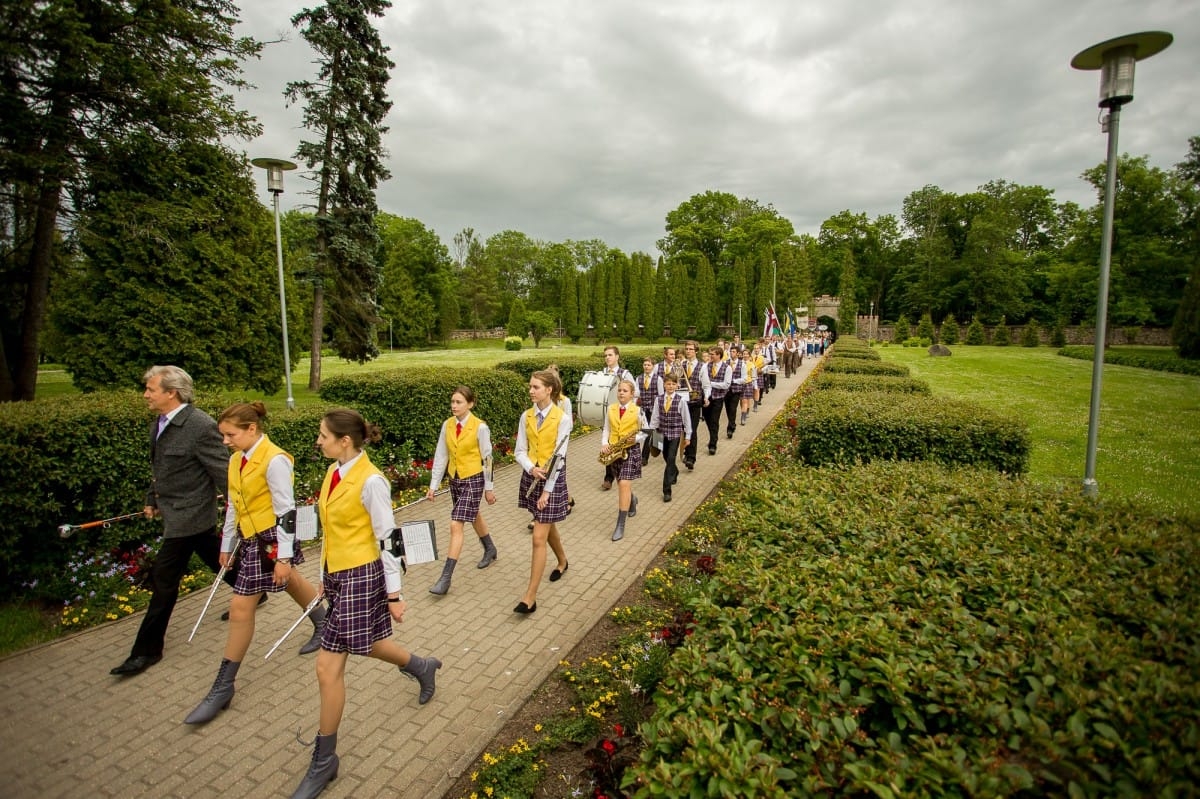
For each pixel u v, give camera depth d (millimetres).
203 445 4160
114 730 3607
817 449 7766
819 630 2752
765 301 62500
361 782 3195
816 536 3912
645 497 8695
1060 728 2037
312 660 4383
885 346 56688
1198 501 8242
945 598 3021
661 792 1973
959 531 3938
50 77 12219
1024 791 1917
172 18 13695
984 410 8047
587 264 95062
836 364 17219
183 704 3857
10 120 12008
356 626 3238
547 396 5281
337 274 21250
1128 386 23203
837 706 2320
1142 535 3771
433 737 3555
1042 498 4598
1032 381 25375
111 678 4141
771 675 2543
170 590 4230
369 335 22828
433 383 9719
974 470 5859
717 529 6938
